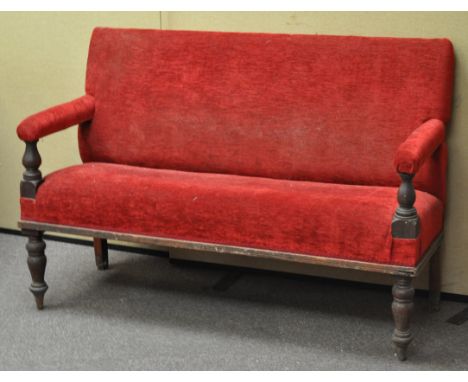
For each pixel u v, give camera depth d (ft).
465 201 10.87
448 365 9.56
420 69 10.39
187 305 11.14
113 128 11.53
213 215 9.86
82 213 10.41
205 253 12.30
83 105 11.42
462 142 10.73
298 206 9.57
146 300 11.29
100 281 11.91
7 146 13.39
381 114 10.50
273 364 9.62
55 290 11.59
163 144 11.34
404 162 8.99
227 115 11.06
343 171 10.68
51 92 12.94
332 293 11.46
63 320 10.71
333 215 9.39
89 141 11.65
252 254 9.78
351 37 10.67
